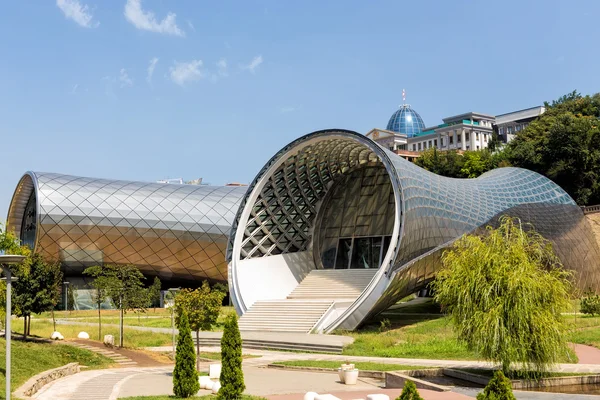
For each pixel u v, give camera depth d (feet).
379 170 188.24
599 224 239.09
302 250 186.09
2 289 87.71
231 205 250.37
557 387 74.23
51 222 223.10
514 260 79.41
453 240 150.41
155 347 123.95
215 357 107.86
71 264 236.84
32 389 68.08
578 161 266.36
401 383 75.15
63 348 100.12
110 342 116.16
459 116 533.55
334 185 192.95
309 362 96.63
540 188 198.59
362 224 184.55
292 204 179.11
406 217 134.00
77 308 238.68
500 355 74.69
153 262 244.83
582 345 108.06
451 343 110.32
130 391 70.95
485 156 322.34
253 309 151.12
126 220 232.73
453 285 80.94
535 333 74.28
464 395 66.85
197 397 64.90
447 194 156.87
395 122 606.96
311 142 153.48
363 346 114.42
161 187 253.03
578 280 195.11
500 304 75.51
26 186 246.47
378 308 138.31
